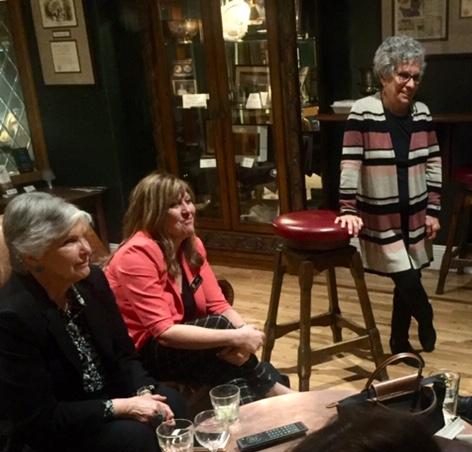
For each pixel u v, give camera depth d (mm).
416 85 2537
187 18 4152
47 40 4566
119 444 1804
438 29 3639
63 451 1823
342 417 728
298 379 2922
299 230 2633
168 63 4328
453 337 3180
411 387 1456
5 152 4750
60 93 4680
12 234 1742
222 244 4504
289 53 3824
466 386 2736
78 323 1923
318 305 3678
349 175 2674
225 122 4230
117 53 4488
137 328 2252
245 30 3992
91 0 4324
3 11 4625
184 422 1638
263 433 1597
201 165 4465
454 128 3785
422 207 2748
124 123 4629
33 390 1744
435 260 4027
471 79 3654
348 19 3869
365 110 2635
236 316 2449
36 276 1800
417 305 2777
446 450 1120
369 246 2787
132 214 2320
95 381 1936
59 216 1729
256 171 4277
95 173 4762
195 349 2189
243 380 2209
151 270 2229
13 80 4746
